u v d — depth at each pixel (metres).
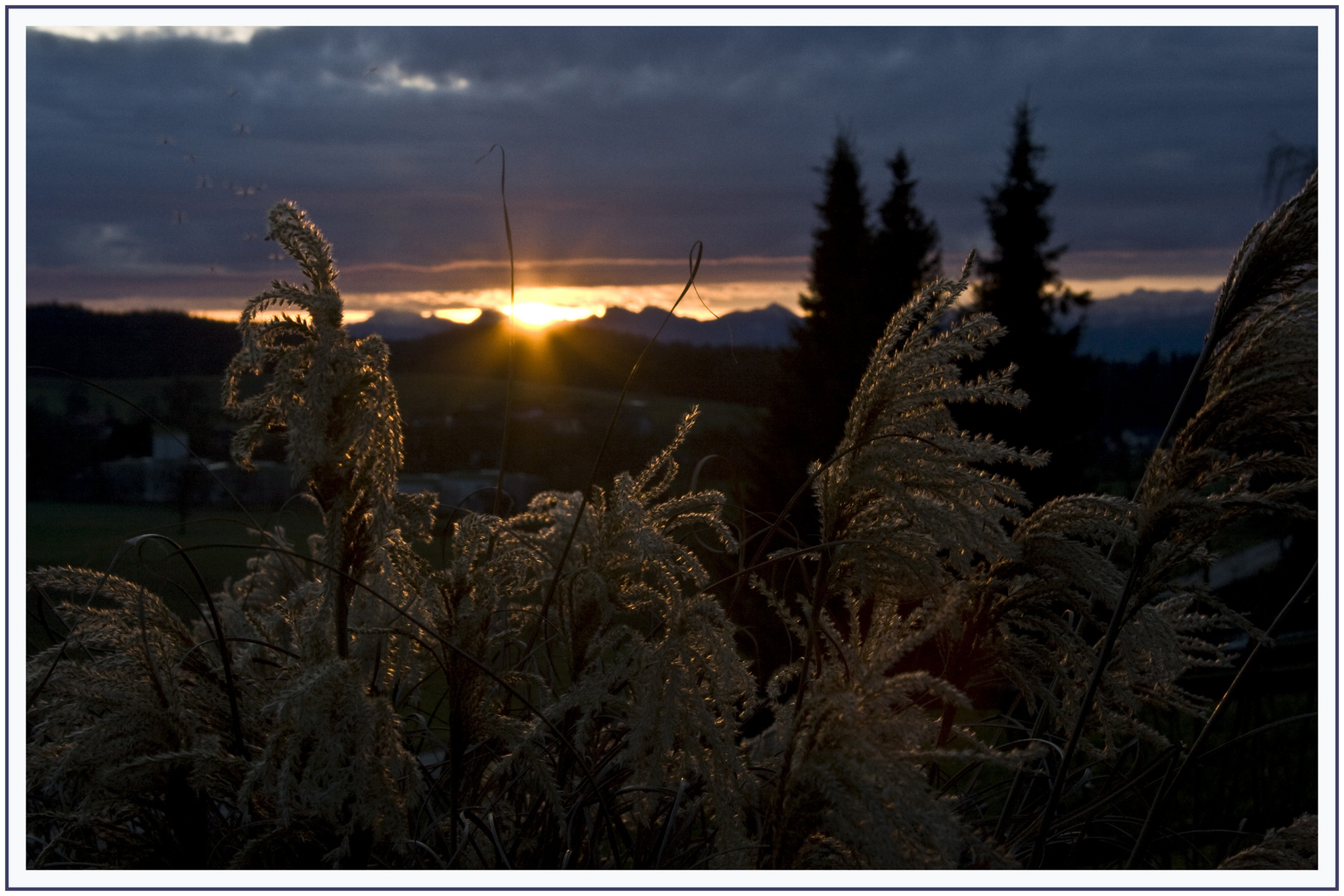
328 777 1.39
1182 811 3.01
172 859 1.67
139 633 1.71
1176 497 1.65
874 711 1.46
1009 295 19.67
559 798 1.65
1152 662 1.86
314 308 1.46
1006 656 1.86
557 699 1.86
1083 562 1.73
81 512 16.09
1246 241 1.89
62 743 1.61
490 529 1.79
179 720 1.61
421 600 1.69
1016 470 15.97
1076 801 2.39
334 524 1.50
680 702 1.57
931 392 1.60
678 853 1.71
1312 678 3.27
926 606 1.63
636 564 1.82
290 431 1.43
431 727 2.17
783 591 2.00
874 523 1.66
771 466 15.53
